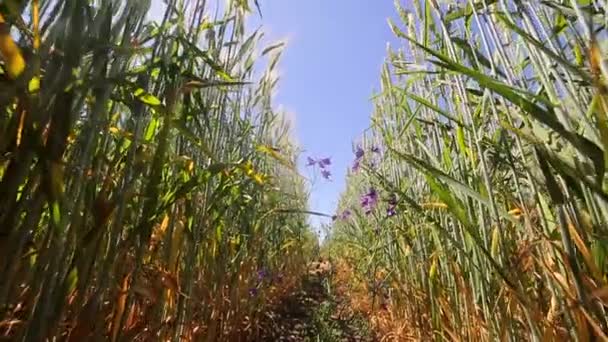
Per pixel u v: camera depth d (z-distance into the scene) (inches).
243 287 97.0
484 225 47.3
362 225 152.9
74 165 29.4
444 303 63.8
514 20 41.1
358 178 173.3
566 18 34.8
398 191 48.2
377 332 123.7
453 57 46.3
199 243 58.5
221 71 43.3
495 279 48.1
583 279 31.3
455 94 55.3
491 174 50.6
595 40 25.0
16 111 23.8
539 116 27.9
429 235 78.1
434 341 68.2
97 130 31.3
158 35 39.4
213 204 58.0
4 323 28.9
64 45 24.2
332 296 192.9
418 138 61.1
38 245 33.8
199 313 69.7
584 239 32.5
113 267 33.8
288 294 177.6
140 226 35.4
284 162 69.0
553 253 35.9
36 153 23.4
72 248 31.5
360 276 161.9
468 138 49.2
